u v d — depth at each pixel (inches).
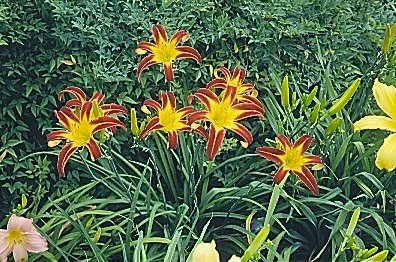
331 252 64.6
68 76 71.2
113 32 72.4
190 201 64.9
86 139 57.5
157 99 72.7
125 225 64.6
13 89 70.3
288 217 63.1
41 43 71.2
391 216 67.4
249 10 75.0
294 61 76.3
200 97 57.4
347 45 78.6
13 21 70.3
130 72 72.1
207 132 63.7
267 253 62.6
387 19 81.8
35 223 63.6
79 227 59.3
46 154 71.3
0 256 58.2
